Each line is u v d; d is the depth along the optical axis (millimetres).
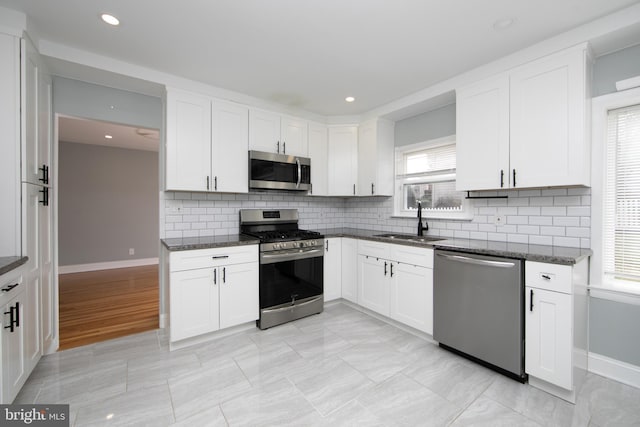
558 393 1806
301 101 3297
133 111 2766
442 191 3201
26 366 1802
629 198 2010
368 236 3123
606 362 2025
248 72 2605
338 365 2166
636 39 1871
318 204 4059
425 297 2514
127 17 1853
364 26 1944
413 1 1702
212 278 2551
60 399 1780
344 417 1631
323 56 2336
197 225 3096
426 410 1685
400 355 2314
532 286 1868
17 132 1798
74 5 1738
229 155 2947
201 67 2516
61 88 2445
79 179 5535
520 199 2480
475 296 2129
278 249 2916
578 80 1938
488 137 2393
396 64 2459
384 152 3557
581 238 2139
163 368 2133
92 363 2207
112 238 5863
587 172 1957
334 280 3443
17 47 1793
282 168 3279
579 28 1929
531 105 2150
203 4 1731
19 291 1707
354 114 3758
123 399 1784
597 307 2064
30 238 1896
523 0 1690
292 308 3008
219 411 1683
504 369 1985
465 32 2006
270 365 2172
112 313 3334
